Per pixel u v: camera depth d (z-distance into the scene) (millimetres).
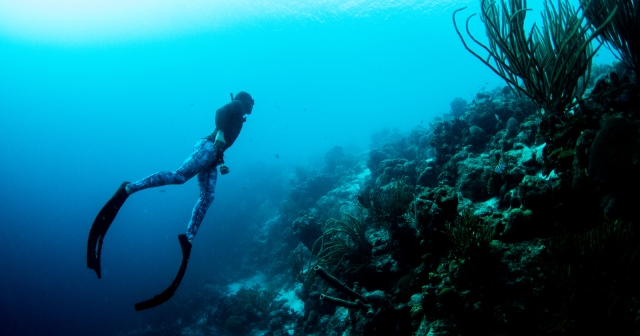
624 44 3475
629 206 2639
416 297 4438
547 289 2959
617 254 2645
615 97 3143
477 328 3418
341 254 6582
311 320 7605
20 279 36438
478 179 5324
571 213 3266
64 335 19562
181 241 3326
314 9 42656
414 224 4910
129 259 33312
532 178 3535
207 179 3973
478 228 3811
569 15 3428
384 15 42688
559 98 3607
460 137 8016
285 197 22438
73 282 30547
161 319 15391
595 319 2605
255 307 11312
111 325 18922
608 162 2691
